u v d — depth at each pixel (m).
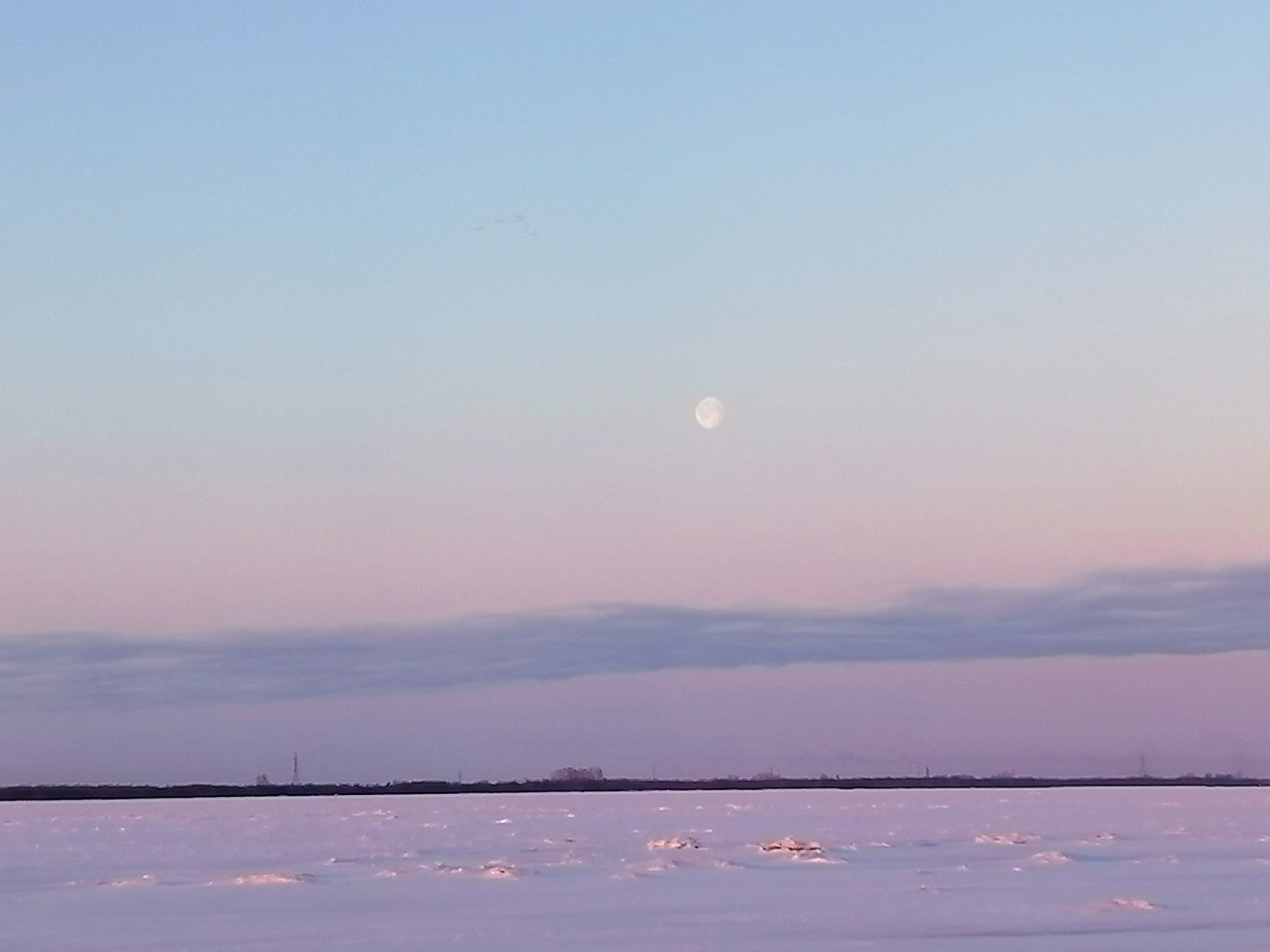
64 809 126.00
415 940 28.55
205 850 56.44
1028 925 29.64
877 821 79.31
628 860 47.38
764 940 28.11
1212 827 66.38
